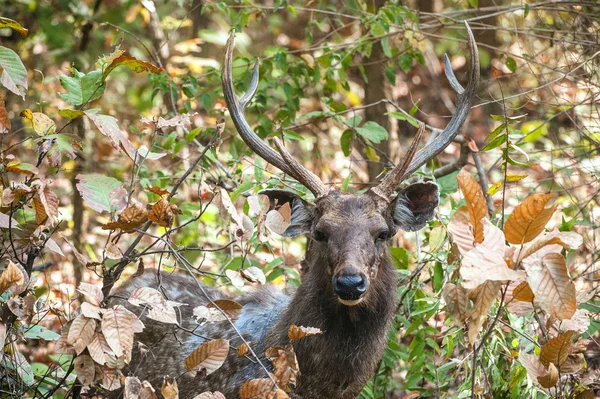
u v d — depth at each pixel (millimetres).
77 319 7934
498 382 10727
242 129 11023
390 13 14914
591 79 14859
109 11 18688
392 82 15438
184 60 17922
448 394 12148
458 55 21375
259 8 15125
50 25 18125
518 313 9148
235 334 10695
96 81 9555
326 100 14391
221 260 14602
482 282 7543
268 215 9102
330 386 10062
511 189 15750
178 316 11156
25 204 9148
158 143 15688
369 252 9625
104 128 9086
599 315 11906
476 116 21109
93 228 17469
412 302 12227
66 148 9000
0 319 8492
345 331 9922
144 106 18672
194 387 10594
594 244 13195
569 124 17203
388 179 10242
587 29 15445
